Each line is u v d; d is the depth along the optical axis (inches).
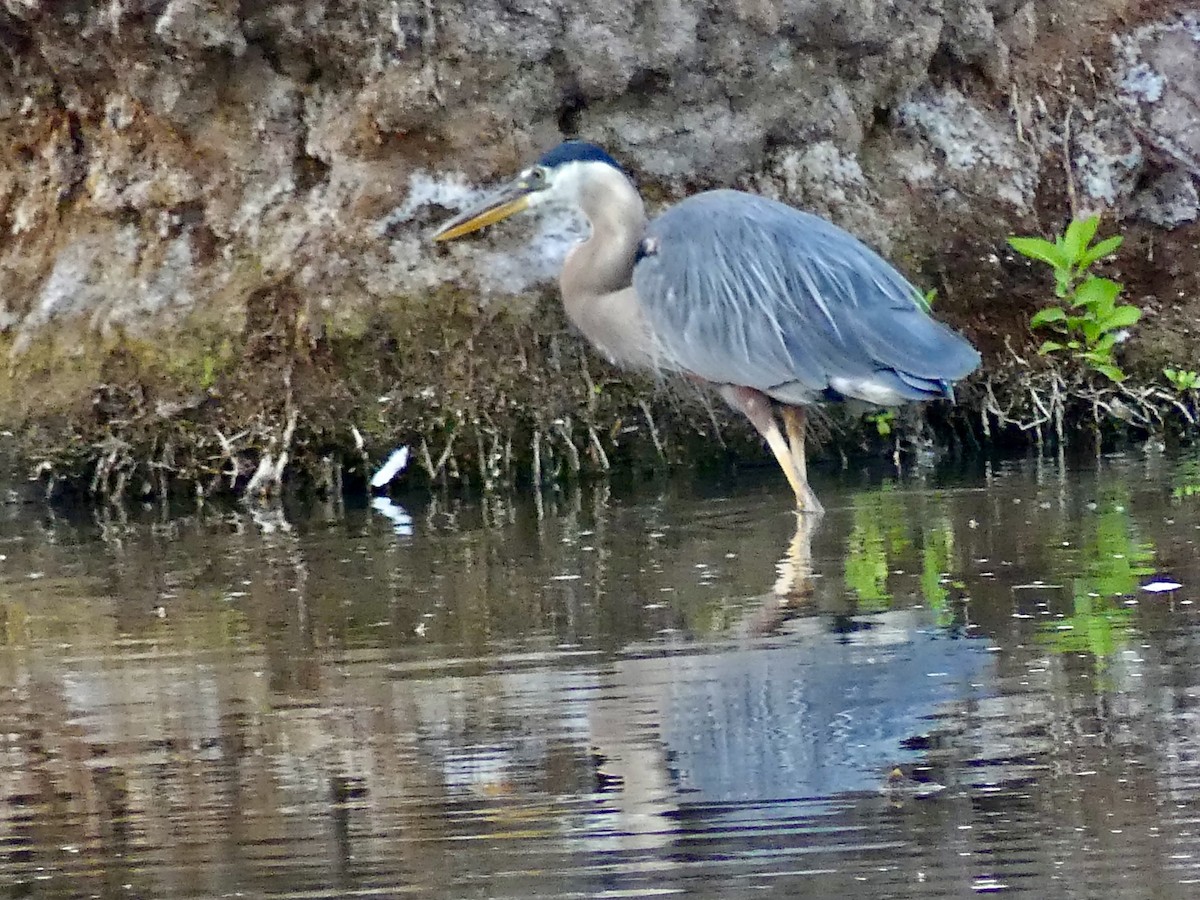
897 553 373.7
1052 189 593.6
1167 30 610.9
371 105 548.1
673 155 564.4
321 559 405.1
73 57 558.9
